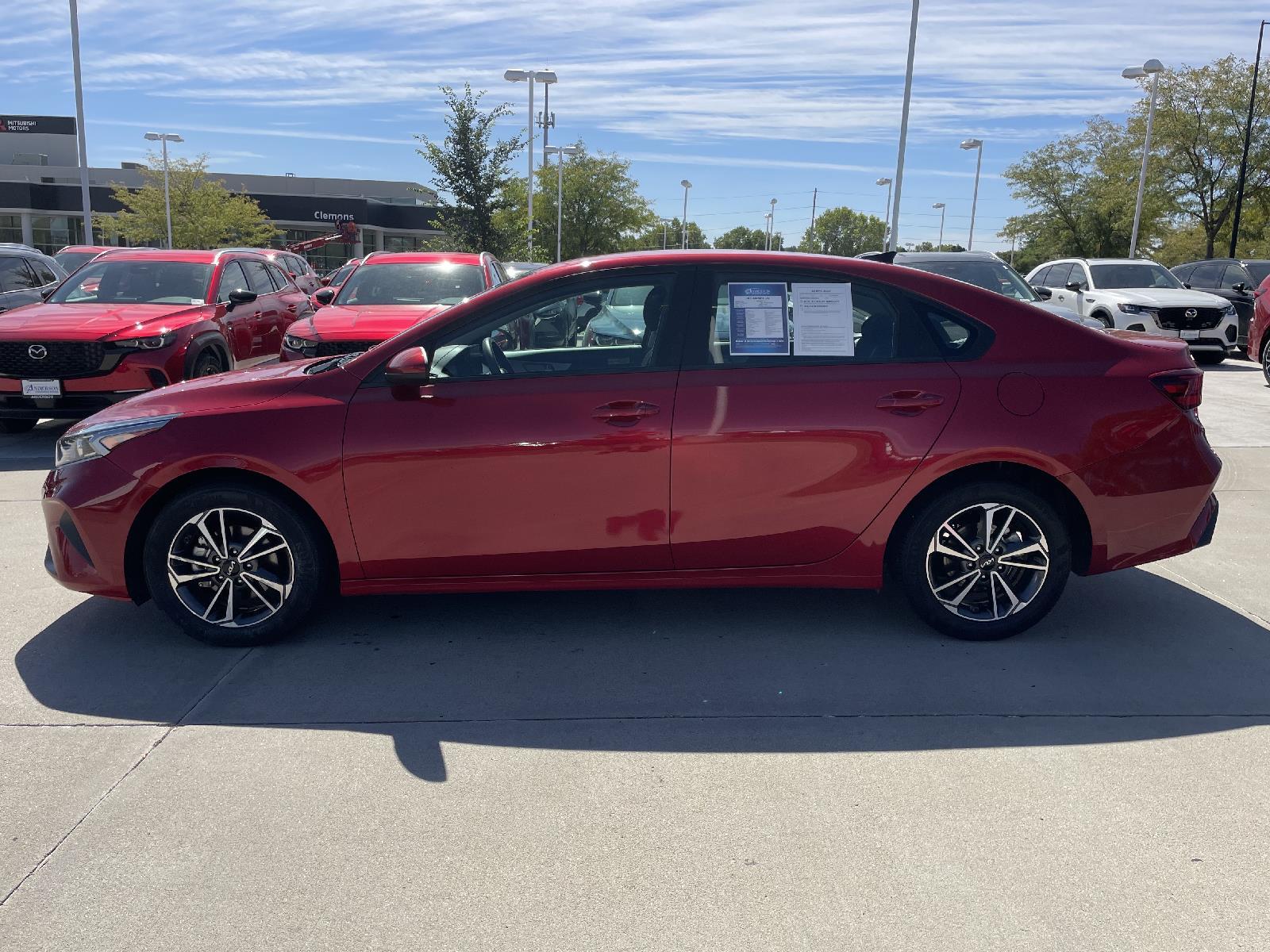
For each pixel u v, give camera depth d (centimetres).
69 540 411
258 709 363
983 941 239
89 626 445
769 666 401
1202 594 485
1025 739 339
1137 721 352
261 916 249
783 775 317
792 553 409
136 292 986
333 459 393
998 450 396
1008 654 411
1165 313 1427
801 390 395
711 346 401
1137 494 406
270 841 281
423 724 352
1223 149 3506
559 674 394
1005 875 265
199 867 269
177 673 395
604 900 256
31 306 945
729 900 255
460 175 2427
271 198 5456
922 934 242
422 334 405
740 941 240
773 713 360
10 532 595
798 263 409
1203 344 1442
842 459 396
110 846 278
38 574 518
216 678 390
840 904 253
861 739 340
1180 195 3656
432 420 394
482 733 345
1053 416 398
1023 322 410
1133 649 416
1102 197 4109
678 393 394
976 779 313
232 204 4916
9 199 5244
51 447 883
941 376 399
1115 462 402
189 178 4841
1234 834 283
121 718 356
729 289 405
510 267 1482
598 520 400
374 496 397
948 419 396
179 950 238
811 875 265
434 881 263
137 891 259
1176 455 407
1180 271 1828
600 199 4969
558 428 392
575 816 294
